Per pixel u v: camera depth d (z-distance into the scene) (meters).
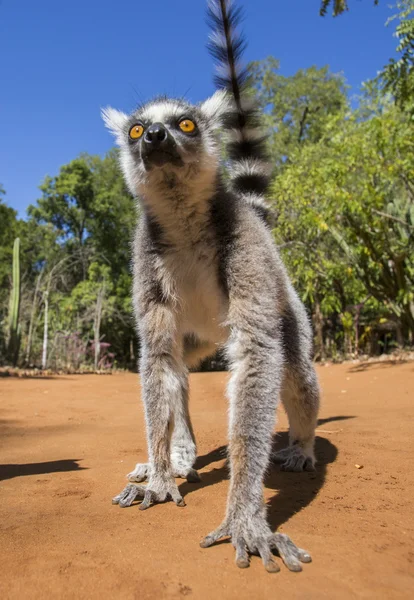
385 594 0.22
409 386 0.81
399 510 0.32
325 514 0.31
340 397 0.80
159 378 0.36
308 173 1.57
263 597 0.21
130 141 0.40
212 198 0.36
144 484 0.36
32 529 0.28
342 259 1.60
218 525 0.29
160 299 0.37
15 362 1.80
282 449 0.46
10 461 0.44
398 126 1.21
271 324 0.32
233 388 0.31
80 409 0.76
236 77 0.55
